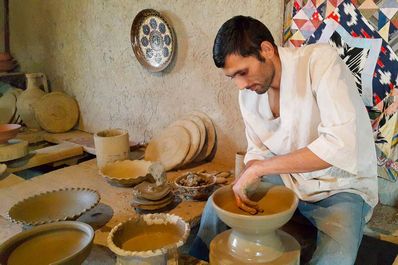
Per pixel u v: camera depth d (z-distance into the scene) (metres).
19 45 3.69
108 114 3.09
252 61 1.29
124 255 1.10
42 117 3.15
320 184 1.50
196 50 2.38
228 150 2.39
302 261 1.64
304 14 1.89
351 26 1.77
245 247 1.17
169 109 2.65
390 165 1.79
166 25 2.43
